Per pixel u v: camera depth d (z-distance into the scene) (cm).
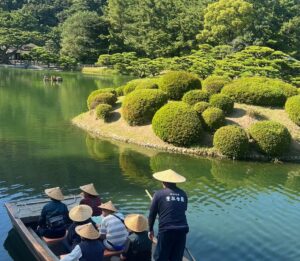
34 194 1144
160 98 1895
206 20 5906
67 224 808
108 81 4791
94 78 5175
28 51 6962
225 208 1122
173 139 1720
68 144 1725
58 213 795
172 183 649
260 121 1783
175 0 6900
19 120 2200
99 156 1570
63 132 1948
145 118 1895
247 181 1388
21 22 7800
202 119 1780
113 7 7056
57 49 7356
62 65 6391
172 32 6206
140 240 690
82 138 1842
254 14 5784
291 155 1722
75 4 9656
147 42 6147
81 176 1322
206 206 1132
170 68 4788
